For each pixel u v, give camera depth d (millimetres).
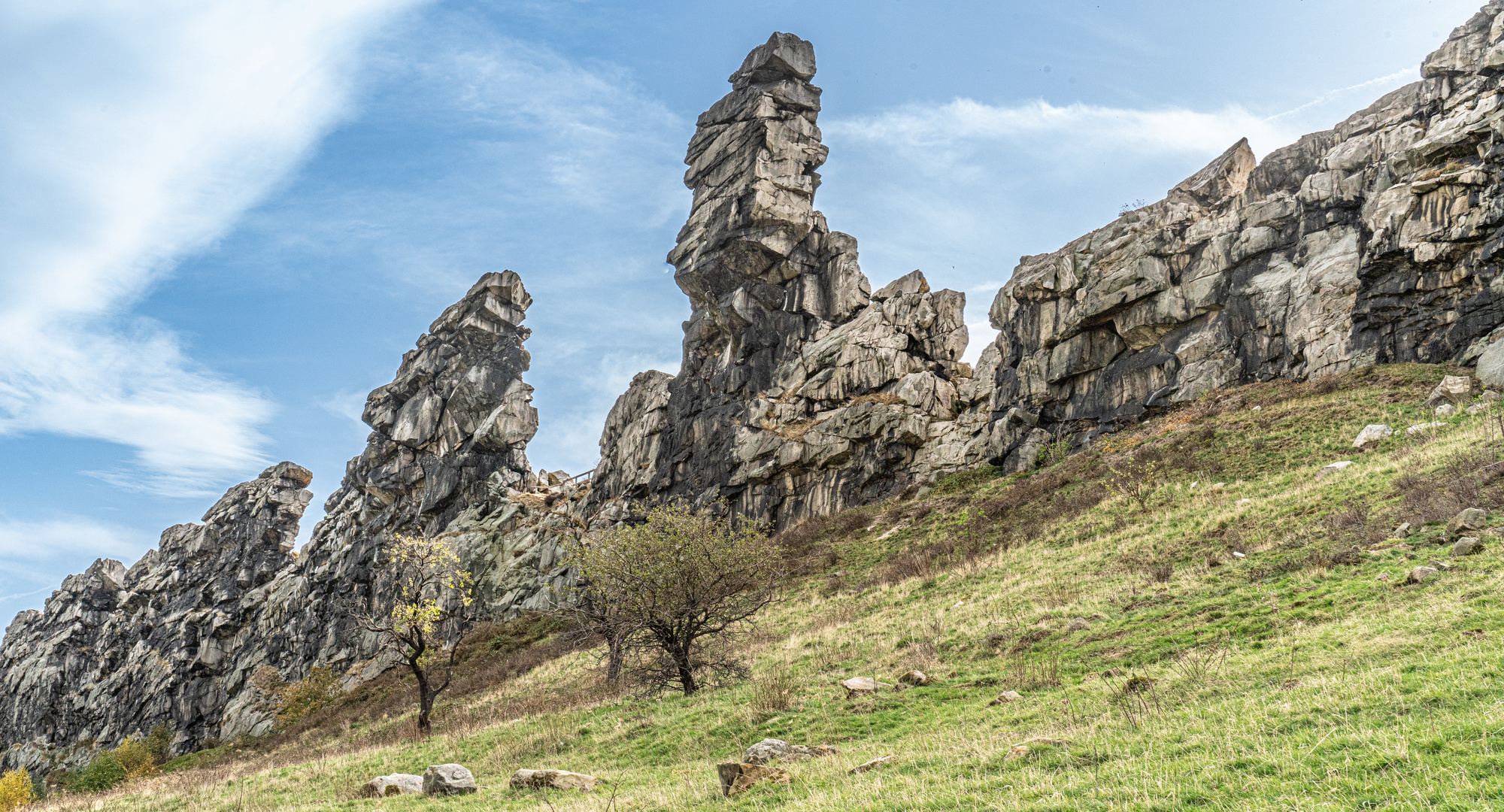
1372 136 41250
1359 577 17062
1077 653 17422
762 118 64312
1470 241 35000
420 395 79562
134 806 20391
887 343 55875
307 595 79062
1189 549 23703
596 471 70125
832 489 53406
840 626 27297
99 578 108312
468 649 55625
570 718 23016
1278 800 7078
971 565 30328
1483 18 39688
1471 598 13367
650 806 11656
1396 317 36938
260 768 26266
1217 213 45625
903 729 14609
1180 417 40812
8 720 102750
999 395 51000
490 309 78625
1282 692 10711
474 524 70625
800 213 63219
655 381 69625
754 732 16734
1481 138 36188
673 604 23750
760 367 61875
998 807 8359
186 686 83312
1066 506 34562
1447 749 7406
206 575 94000
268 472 99188
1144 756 9023
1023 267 53906
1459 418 27859
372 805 15023
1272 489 27250
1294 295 40594
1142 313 45188
